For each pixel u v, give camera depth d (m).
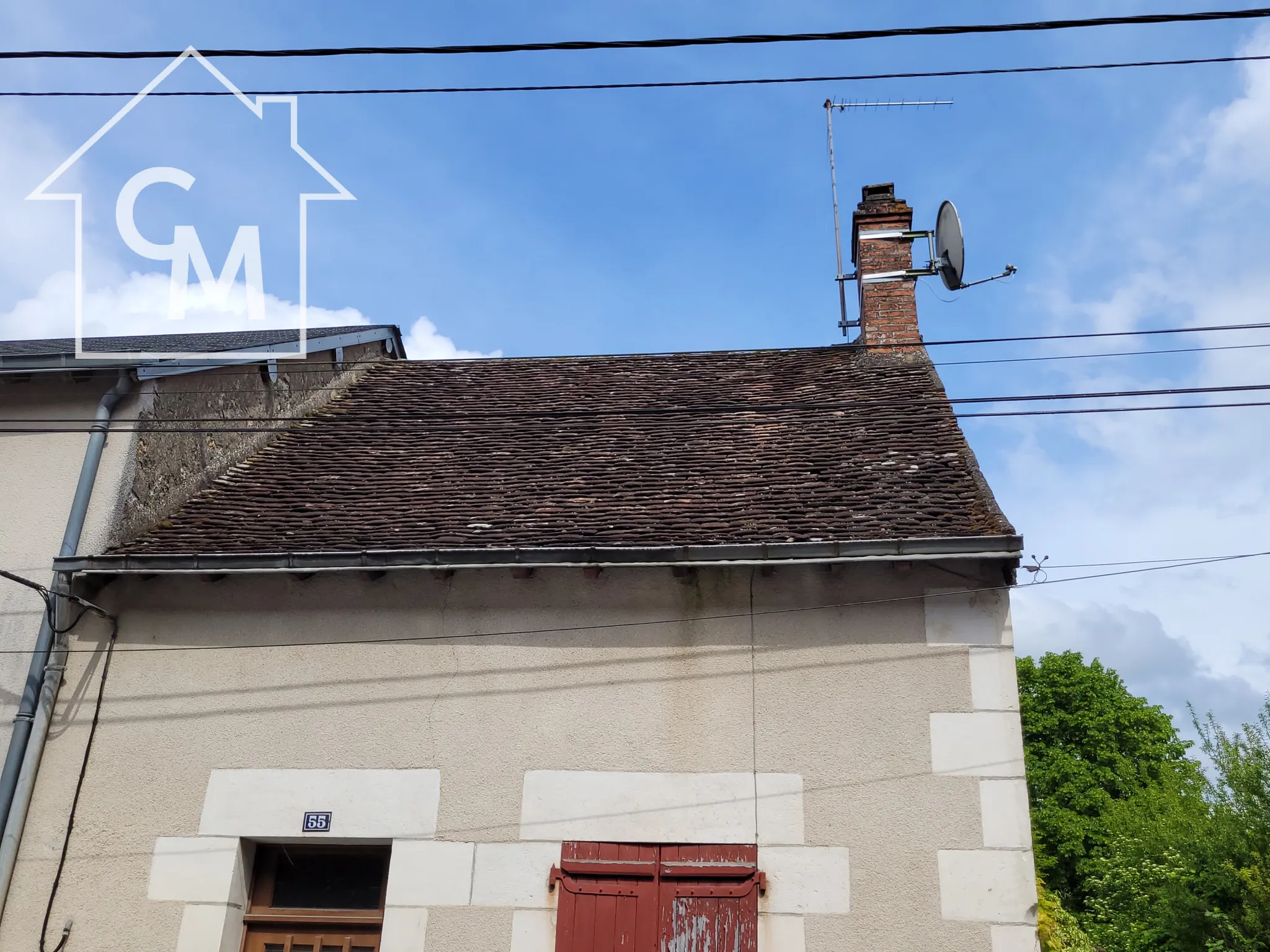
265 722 6.66
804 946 5.79
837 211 11.45
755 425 8.88
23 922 6.25
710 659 6.52
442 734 6.51
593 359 11.46
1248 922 15.25
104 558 6.83
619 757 6.34
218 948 6.12
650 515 7.21
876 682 6.32
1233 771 15.44
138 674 6.86
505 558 6.58
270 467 8.84
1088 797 27.12
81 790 6.57
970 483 7.22
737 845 6.05
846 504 7.10
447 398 10.56
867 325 10.43
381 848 6.51
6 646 7.07
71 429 7.77
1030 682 29.94
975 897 5.76
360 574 6.88
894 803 6.02
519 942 5.97
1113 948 19.55
